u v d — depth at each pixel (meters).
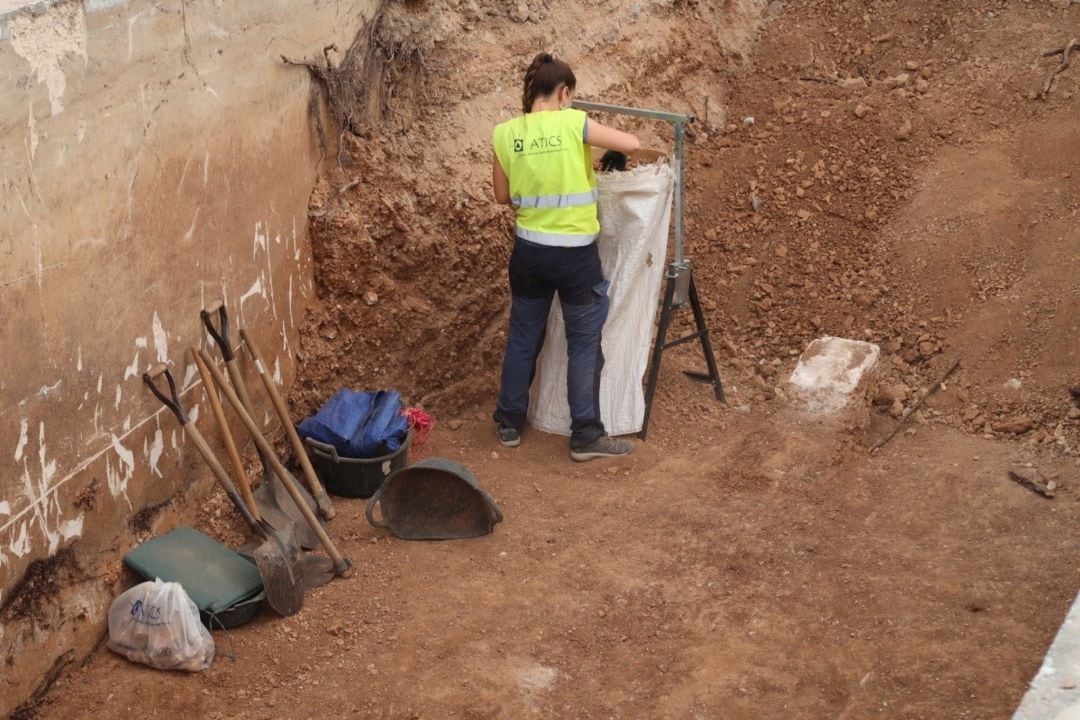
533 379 6.49
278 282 5.62
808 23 9.06
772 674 4.38
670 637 4.66
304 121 5.71
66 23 3.94
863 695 4.21
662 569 5.12
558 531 5.47
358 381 6.21
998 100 7.91
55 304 4.02
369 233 6.04
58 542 4.17
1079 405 6.06
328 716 4.24
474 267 6.62
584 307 5.88
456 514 5.48
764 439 6.01
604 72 7.91
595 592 4.98
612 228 5.99
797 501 5.59
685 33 8.58
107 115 4.21
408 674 4.47
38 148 3.85
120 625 4.42
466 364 6.74
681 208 6.14
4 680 3.96
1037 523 5.25
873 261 7.34
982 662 4.30
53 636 4.19
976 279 6.94
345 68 5.94
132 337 4.50
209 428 5.15
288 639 4.67
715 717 4.18
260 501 5.34
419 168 6.36
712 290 7.52
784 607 4.80
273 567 4.65
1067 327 6.42
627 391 6.26
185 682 4.38
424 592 5.00
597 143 5.63
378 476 5.70
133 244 4.44
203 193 4.89
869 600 4.78
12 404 3.84
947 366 6.62
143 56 4.38
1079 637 3.82
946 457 5.91
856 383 6.14
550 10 7.57
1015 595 4.71
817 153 7.99
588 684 4.41
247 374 5.40
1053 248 6.86
